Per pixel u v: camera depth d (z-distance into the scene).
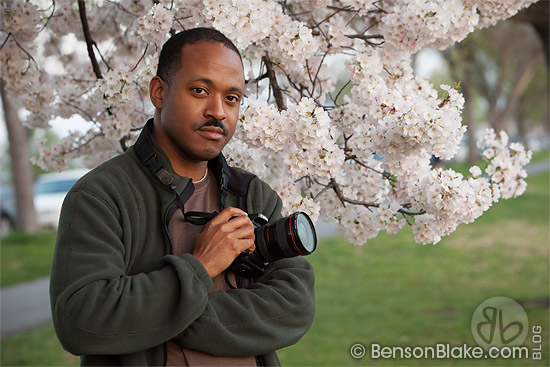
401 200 2.82
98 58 3.65
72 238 1.46
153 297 1.40
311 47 2.68
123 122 3.05
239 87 1.61
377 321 7.16
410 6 2.65
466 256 11.27
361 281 9.46
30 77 3.23
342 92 3.11
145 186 1.59
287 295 1.63
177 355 1.52
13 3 3.04
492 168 2.99
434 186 2.47
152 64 2.55
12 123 14.01
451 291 8.60
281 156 2.73
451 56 21.70
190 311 1.41
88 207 1.49
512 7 2.90
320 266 10.70
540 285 8.74
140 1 3.11
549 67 6.56
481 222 15.24
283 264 1.74
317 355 5.98
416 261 10.94
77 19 3.54
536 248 11.78
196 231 1.62
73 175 16.50
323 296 8.53
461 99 2.29
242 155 2.62
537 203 18.05
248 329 1.54
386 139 2.27
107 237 1.47
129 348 1.38
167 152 1.64
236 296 1.58
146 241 1.57
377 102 2.39
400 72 2.93
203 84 1.56
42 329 7.25
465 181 2.48
